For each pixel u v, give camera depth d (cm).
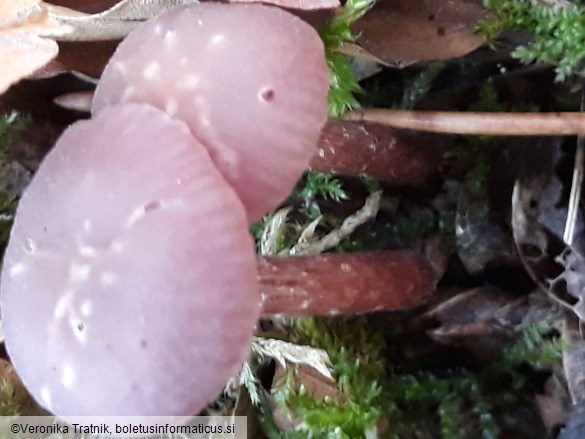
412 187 12
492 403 11
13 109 11
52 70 10
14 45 9
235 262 7
